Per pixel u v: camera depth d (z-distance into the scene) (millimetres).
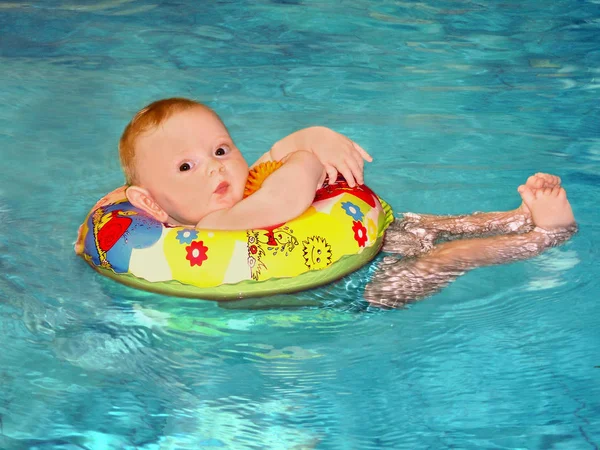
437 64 5164
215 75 5012
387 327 2754
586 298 2867
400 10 6141
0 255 3172
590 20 5875
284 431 2283
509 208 3508
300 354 2623
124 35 5676
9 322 2764
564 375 2477
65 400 2408
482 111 4500
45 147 4164
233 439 2260
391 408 2361
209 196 2977
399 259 3088
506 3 6289
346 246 2963
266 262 2861
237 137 4168
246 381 2498
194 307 2863
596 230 3271
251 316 2820
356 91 4773
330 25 5840
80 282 3010
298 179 2967
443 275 3004
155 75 5027
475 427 2271
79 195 3695
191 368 2561
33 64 5195
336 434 2266
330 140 3184
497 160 3941
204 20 5969
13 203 3604
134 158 3029
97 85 4898
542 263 3072
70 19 5980
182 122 2982
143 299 2906
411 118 4418
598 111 4469
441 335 2695
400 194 3625
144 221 3010
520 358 2564
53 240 3305
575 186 3654
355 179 3193
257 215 2924
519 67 5098
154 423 2316
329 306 2861
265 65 5160
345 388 2459
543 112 4473
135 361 2590
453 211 3482
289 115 4449
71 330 2730
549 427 2262
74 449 2223
